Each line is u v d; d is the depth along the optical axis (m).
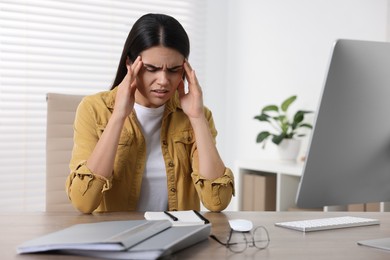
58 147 1.91
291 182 2.82
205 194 1.57
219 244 1.02
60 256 0.88
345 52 1.02
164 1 3.71
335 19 2.99
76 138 1.65
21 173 3.29
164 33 1.55
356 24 2.86
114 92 1.71
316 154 1.07
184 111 1.66
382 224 1.29
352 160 1.10
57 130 1.92
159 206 1.71
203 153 1.60
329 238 1.10
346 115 1.06
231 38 3.89
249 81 3.68
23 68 3.29
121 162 1.65
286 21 3.35
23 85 3.29
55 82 3.40
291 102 3.03
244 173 3.15
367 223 1.27
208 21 3.86
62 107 1.93
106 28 3.52
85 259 0.87
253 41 3.65
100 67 3.54
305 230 1.17
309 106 3.13
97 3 3.48
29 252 0.90
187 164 1.74
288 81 3.31
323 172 1.09
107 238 0.88
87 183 1.44
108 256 0.86
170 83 1.59
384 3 2.68
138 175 1.67
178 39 1.56
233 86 3.86
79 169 1.46
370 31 2.77
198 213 1.30
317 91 3.07
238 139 3.79
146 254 0.84
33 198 3.33
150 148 1.72
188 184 1.75
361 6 2.83
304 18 3.20
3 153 3.24
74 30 3.43
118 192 1.66
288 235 1.13
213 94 3.89
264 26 3.54
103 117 1.68
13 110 3.27
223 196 1.57
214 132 1.85
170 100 1.75
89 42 3.47
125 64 1.68
